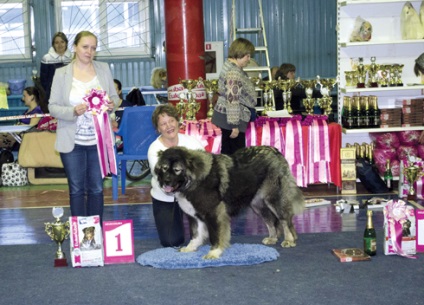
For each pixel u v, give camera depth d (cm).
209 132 665
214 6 1241
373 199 634
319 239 509
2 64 1255
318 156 686
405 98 729
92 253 448
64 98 470
